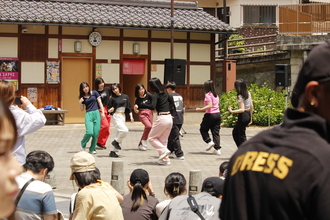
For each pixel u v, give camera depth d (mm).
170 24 21859
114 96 13938
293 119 2232
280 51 25969
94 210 5305
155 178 11336
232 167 2273
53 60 21141
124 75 23578
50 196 4734
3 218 1590
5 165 1601
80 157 5570
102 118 14055
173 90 13602
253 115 21062
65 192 10273
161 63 22734
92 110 14000
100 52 21766
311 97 2229
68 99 21547
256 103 21219
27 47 20812
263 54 28562
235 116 21109
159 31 22656
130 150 15227
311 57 2242
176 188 6148
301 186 2006
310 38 24484
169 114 12539
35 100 20953
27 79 20859
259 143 2221
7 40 20578
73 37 21344
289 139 2139
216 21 23359
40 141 16969
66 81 21500
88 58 21719
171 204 4801
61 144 16375
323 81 2186
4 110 1619
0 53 20516
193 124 22875
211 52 23516
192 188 8602
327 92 2193
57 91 21234
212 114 14062
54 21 20188
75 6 22141
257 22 32156
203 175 11656
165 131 12609
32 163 4859
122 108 13883
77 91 21656
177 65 19438
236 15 31953
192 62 23234
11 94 5258
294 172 2031
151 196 6352
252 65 26641
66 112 20562
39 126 5449
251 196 2107
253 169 2137
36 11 20875
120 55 22062
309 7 24812
